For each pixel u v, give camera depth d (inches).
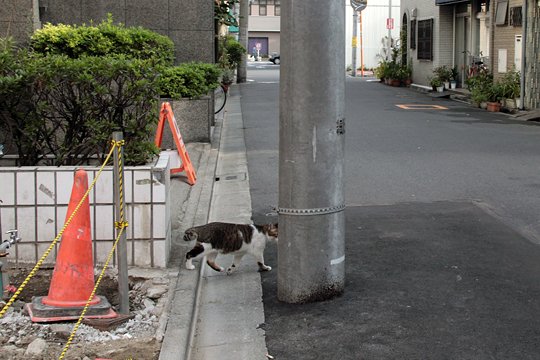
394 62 1259.2
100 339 187.9
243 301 224.4
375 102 905.5
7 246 210.5
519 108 754.8
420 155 482.9
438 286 232.2
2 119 255.0
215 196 378.6
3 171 233.0
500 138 567.5
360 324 202.8
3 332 189.8
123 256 198.2
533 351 183.8
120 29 474.9
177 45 589.9
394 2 1747.0
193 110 524.1
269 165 458.3
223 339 198.5
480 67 888.9
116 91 263.1
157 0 581.9
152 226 237.9
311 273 217.6
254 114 759.1
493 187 378.3
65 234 199.0
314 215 213.9
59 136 275.1
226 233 241.3
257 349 190.4
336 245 219.0
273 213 335.0
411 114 757.9
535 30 735.1
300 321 206.7
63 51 450.3
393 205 343.6
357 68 1787.6
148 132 257.8
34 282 226.4
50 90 250.1
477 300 219.6
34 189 233.6
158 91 259.6
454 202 346.9
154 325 197.5
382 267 252.5
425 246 277.1
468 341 190.1
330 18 205.5
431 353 183.3
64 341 186.1
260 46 3043.8
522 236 288.4
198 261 251.1
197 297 224.7
